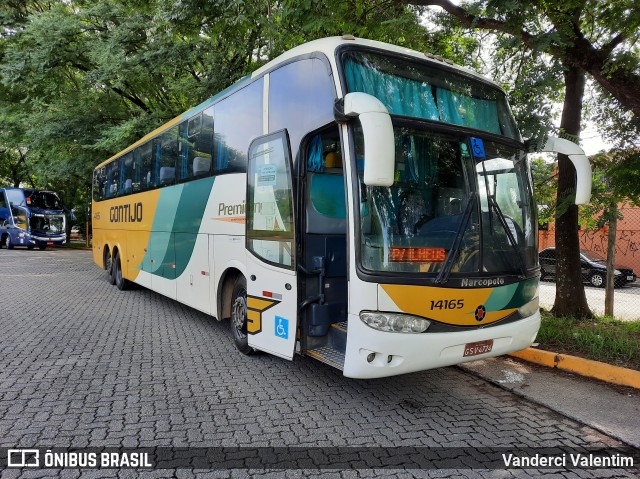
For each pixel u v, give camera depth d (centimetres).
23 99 1808
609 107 695
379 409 456
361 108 375
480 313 436
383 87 466
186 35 905
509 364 602
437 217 436
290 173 491
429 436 400
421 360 408
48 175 1906
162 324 811
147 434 390
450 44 824
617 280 1741
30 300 1012
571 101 796
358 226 409
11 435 382
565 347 625
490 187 468
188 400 466
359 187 414
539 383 532
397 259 411
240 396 480
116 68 1369
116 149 1556
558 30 541
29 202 2781
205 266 721
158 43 1330
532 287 484
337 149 521
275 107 555
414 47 795
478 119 510
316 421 425
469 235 443
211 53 1277
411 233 421
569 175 757
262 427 409
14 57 1570
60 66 1652
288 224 495
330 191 516
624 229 1441
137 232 1048
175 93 1524
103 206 1361
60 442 373
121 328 771
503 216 469
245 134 620
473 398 493
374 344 397
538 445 388
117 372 545
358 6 702
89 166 1816
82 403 451
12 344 651
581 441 398
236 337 642
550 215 776
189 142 798
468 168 459
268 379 534
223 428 405
